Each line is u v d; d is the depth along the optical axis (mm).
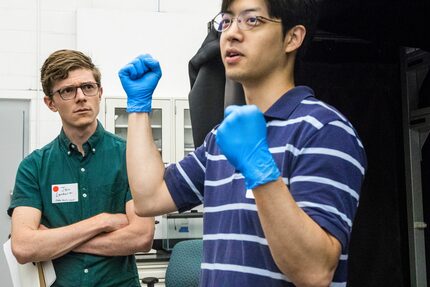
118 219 1653
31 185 1684
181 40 4348
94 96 1676
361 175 960
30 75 4230
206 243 1062
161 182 1187
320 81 1960
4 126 4164
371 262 2033
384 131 2061
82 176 1688
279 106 1004
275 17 986
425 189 2092
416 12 1707
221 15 1041
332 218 868
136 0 4484
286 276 892
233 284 963
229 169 1039
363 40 1927
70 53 1664
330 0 1584
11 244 1624
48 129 4223
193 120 1606
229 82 1378
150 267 3568
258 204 827
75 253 1633
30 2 4266
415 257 2061
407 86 2076
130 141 1203
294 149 945
